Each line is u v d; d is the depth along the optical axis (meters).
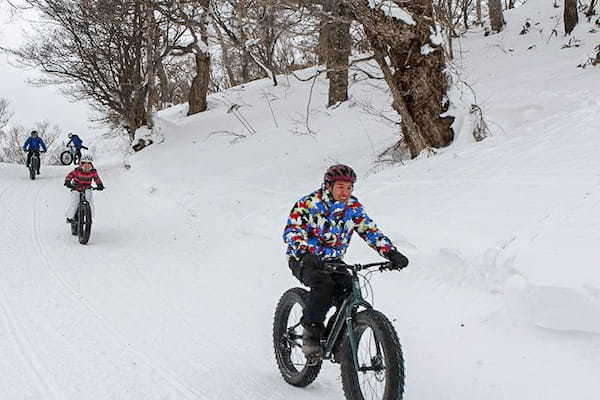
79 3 22.08
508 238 6.73
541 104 12.98
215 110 26.89
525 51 20.58
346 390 4.12
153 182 16.92
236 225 11.20
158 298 7.38
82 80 24.19
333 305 4.38
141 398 4.68
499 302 5.82
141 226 12.23
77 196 10.66
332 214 4.34
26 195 15.27
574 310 4.99
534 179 8.55
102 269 8.76
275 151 17.44
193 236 11.08
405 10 10.97
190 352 5.65
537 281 5.53
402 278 6.99
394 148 13.47
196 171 17.02
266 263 8.72
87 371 5.17
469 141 11.91
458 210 8.14
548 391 4.37
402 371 3.68
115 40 23.31
